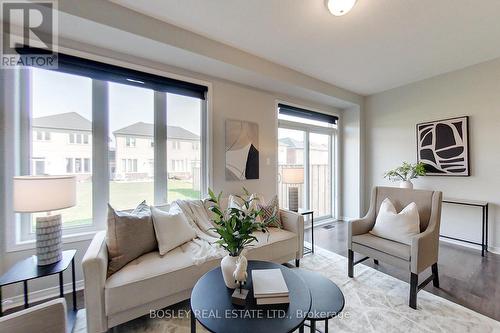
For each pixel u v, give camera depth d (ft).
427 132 11.51
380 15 6.65
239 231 4.33
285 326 3.29
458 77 10.52
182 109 9.07
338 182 15.11
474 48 8.63
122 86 7.82
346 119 14.99
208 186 9.37
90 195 7.27
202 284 4.40
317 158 14.58
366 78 11.55
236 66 8.57
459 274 7.55
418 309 5.72
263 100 11.19
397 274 7.59
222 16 6.69
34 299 6.21
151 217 6.36
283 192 12.72
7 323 2.81
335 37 7.82
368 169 14.37
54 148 6.77
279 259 7.62
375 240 6.94
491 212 9.64
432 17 6.75
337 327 5.11
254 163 10.77
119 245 5.41
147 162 8.31
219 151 9.73
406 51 8.81
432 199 6.86
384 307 5.81
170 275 5.26
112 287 4.59
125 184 7.88
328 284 4.87
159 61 8.15
